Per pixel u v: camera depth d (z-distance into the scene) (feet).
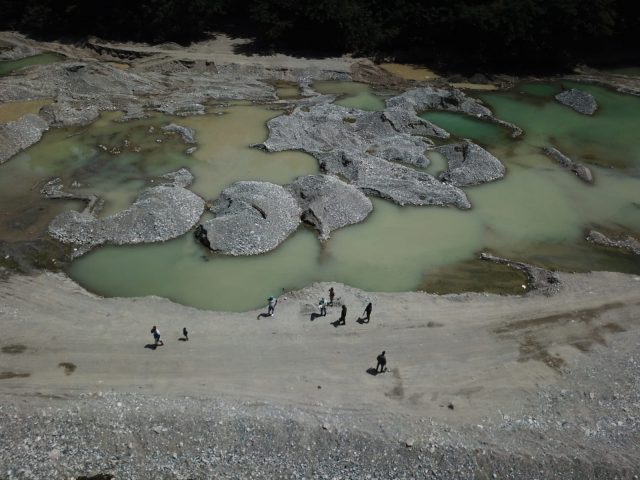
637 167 197.16
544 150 205.87
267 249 145.38
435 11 283.38
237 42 297.12
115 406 99.50
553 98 254.88
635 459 93.71
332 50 292.61
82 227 147.54
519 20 266.77
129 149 192.44
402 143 203.21
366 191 172.35
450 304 130.11
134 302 126.52
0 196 163.84
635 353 117.19
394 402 103.45
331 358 112.88
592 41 291.79
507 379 109.70
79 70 233.76
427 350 116.06
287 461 93.25
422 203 168.96
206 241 144.25
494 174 186.29
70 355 110.83
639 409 103.50
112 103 224.53
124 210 154.81
